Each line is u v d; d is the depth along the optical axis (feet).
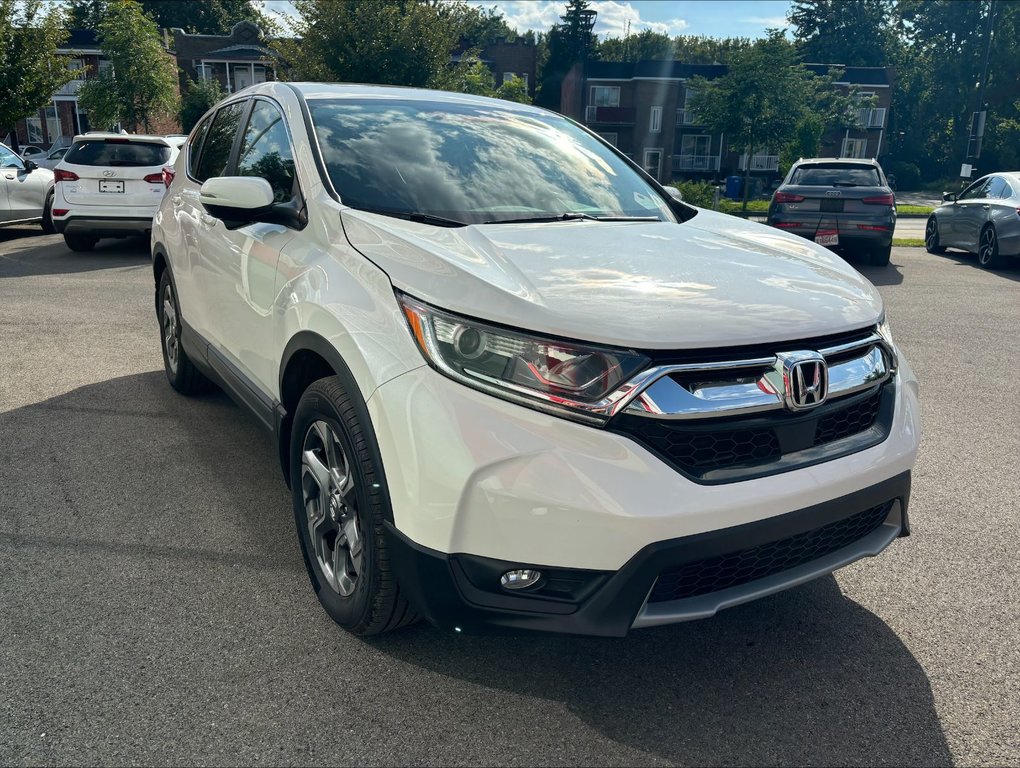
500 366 6.58
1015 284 33.55
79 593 8.97
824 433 7.25
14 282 28.58
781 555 7.21
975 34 181.16
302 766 6.56
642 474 6.32
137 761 6.54
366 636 8.15
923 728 7.18
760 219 83.51
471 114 11.70
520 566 6.50
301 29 63.82
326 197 9.14
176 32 147.64
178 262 13.89
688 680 7.80
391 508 7.04
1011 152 175.42
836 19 234.38
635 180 11.75
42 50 57.06
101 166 34.55
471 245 7.97
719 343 6.59
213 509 11.14
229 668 7.75
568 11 202.39
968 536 10.96
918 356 21.09
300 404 8.52
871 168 37.65
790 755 6.83
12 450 13.03
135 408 15.19
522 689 7.60
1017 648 8.40
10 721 6.94
